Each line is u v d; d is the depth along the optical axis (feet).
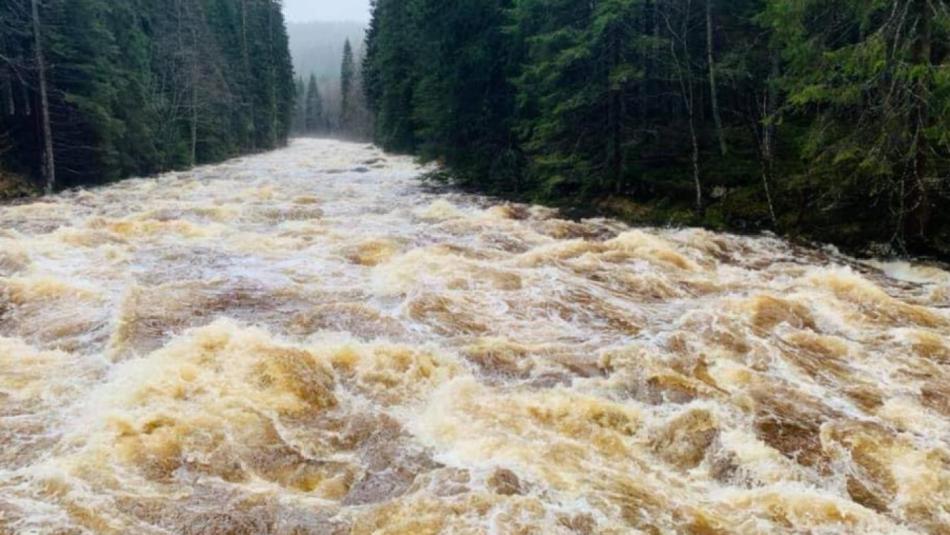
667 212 59.62
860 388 24.26
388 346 25.43
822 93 43.75
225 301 31.37
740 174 60.34
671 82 68.69
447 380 23.85
